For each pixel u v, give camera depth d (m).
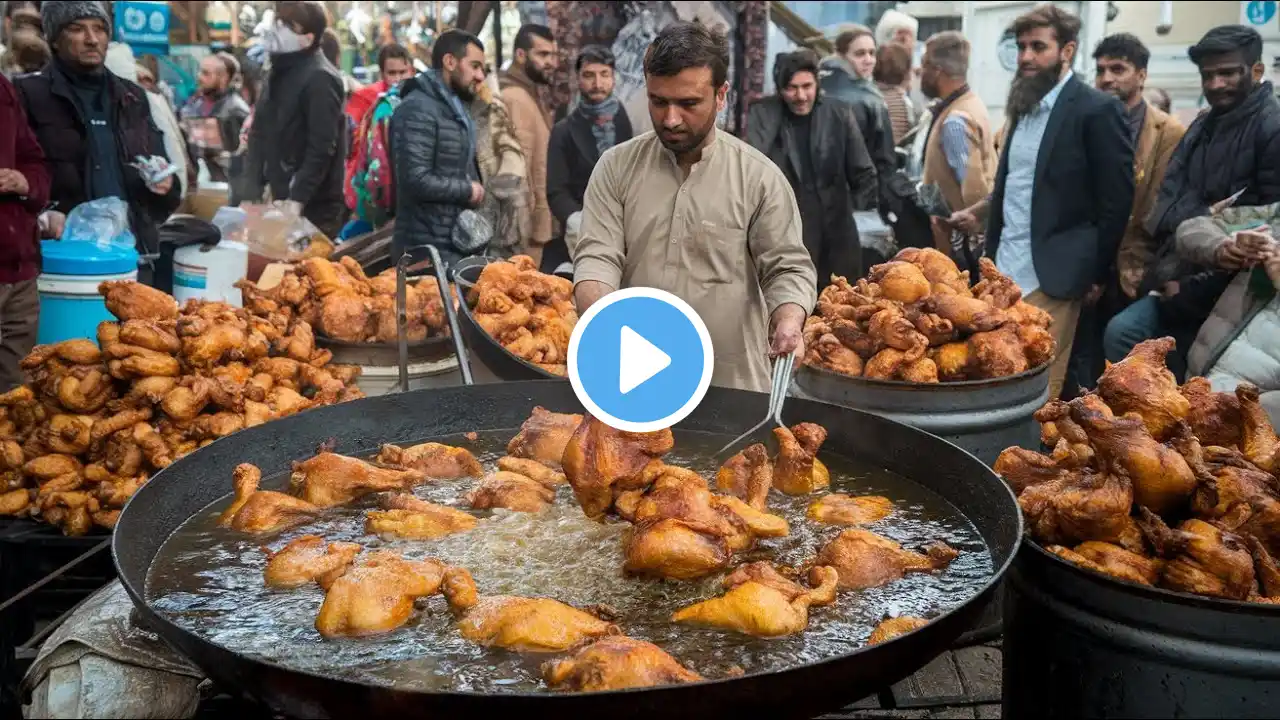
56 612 2.92
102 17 5.30
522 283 4.32
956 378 3.77
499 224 6.37
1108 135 5.27
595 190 3.26
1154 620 1.90
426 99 5.70
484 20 7.93
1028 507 2.30
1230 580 1.97
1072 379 5.92
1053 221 5.47
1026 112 5.57
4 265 4.68
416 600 1.97
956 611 1.71
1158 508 2.18
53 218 5.22
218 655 1.61
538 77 6.81
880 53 7.46
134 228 5.55
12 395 3.10
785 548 2.28
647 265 3.25
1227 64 4.84
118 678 2.14
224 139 8.15
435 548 2.26
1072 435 2.31
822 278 6.24
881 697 2.58
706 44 2.78
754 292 3.31
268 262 6.40
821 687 1.60
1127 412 2.28
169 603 2.00
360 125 6.97
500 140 6.29
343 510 2.49
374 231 6.91
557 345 4.20
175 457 3.06
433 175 5.70
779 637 1.88
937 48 6.56
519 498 2.48
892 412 3.53
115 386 3.12
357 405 2.90
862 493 2.61
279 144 7.07
